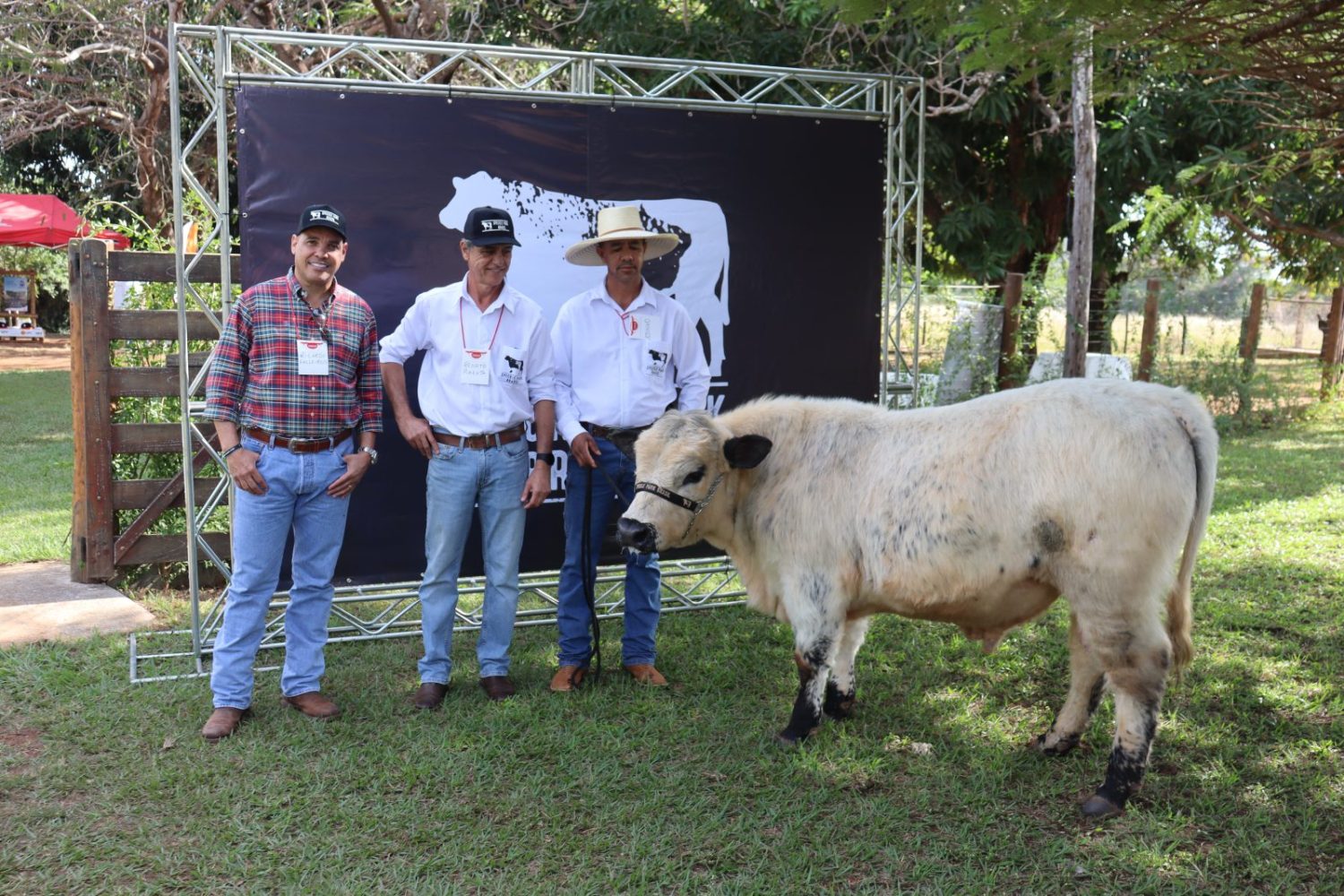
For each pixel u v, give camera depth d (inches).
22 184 1091.9
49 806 161.5
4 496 375.9
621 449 191.6
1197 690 203.9
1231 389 534.0
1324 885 139.9
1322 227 523.8
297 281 186.7
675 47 519.8
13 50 562.3
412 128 230.7
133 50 561.9
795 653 182.1
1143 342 549.0
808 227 260.1
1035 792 166.2
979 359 478.0
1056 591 164.7
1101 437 151.3
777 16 520.7
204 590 283.7
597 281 247.0
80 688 208.4
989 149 625.6
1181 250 590.2
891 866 146.4
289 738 186.9
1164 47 169.8
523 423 205.0
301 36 219.5
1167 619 162.1
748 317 258.5
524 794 166.4
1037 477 154.7
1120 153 544.7
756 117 252.7
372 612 265.6
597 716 197.6
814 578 174.7
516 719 195.8
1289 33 152.9
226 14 569.3
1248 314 573.0
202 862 147.3
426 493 239.0
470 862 147.3
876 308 268.4
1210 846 151.0
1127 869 144.5
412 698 206.8
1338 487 379.6
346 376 190.4
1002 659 225.5
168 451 281.4
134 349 307.1
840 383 267.7
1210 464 155.2
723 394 259.3
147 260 276.2
